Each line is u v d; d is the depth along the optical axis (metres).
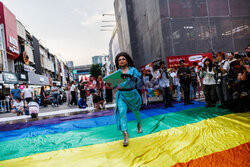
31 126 4.70
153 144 2.47
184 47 11.62
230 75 4.39
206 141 2.37
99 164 1.98
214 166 1.71
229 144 2.17
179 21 11.73
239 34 12.45
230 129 2.71
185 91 5.78
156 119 4.03
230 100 4.41
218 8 12.37
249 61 3.97
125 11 19.09
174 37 11.57
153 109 5.64
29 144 3.01
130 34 18.67
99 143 2.74
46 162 2.18
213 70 4.68
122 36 22.84
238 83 4.18
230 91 4.52
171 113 4.56
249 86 3.96
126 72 2.64
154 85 6.34
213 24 12.14
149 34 13.98
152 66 9.68
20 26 25.34
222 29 12.27
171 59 9.07
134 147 2.42
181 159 1.92
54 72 48.62
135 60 18.56
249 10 12.82
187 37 11.71
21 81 22.31
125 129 2.55
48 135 3.54
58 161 2.18
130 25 18.72
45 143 2.99
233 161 1.76
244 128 2.69
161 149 2.26
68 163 2.09
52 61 47.44
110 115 5.36
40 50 36.31
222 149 2.05
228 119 3.26
